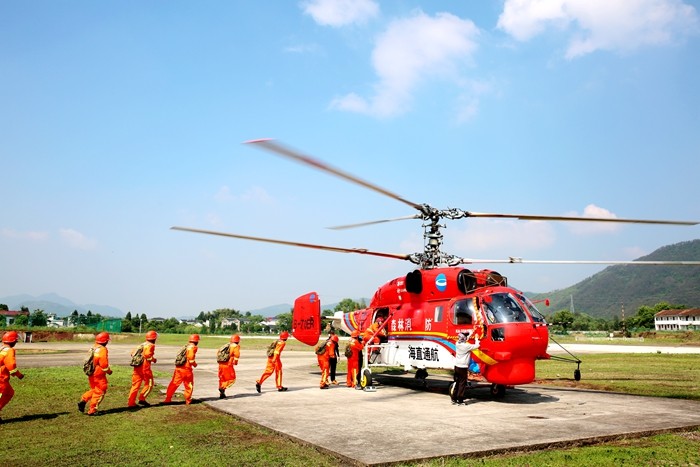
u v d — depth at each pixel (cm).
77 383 1497
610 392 1348
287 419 930
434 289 1380
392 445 714
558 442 730
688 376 1723
